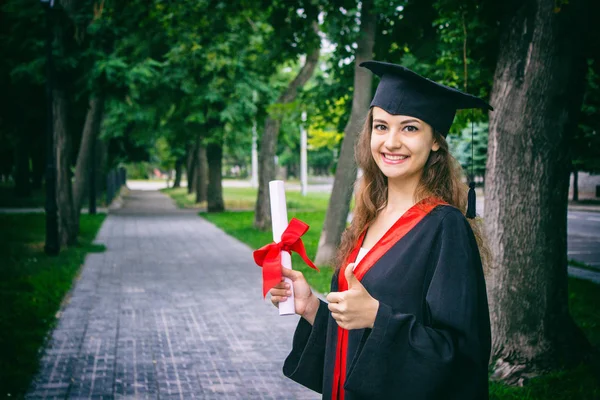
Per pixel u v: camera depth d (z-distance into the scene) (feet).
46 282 35.12
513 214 17.79
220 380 20.03
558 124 17.44
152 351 23.17
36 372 20.42
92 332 25.70
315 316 6.89
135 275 39.96
